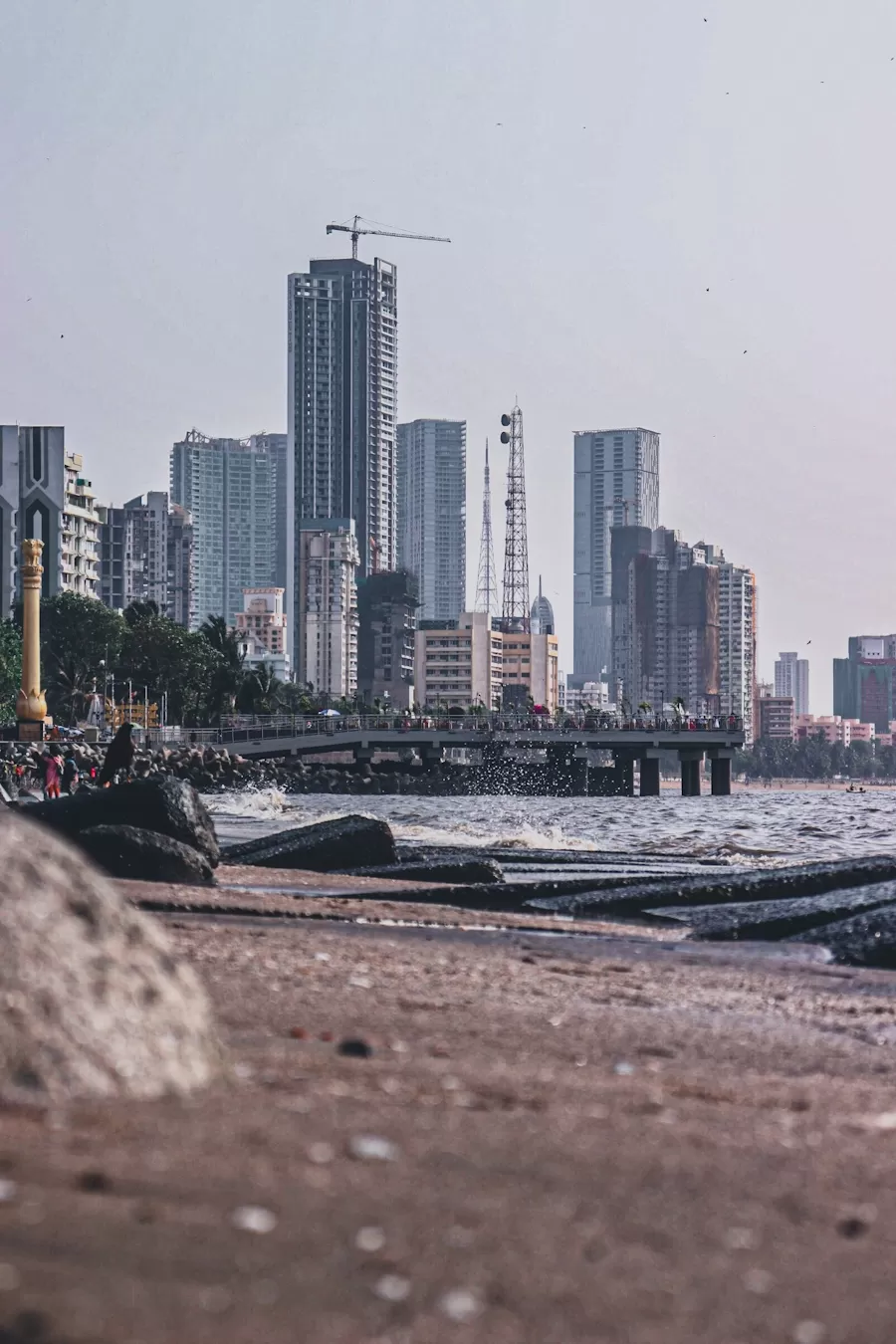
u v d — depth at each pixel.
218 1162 12.04
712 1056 22.47
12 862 15.20
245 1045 19.23
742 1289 10.04
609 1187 12.33
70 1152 11.99
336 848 66.81
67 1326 8.49
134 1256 9.72
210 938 33.44
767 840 128.25
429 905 49.34
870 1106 17.98
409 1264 10.01
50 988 14.29
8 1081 13.55
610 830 153.38
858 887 53.19
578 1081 18.06
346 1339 8.70
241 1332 8.66
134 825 60.25
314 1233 10.48
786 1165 13.59
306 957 30.97
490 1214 11.26
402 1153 12.89
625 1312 9.48
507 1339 8.89
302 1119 13.91
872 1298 10.02
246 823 123.81
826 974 35.91
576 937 43.34
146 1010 15.06
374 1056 19.08
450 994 27.14
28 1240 9.85
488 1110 15.32
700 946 42.47
